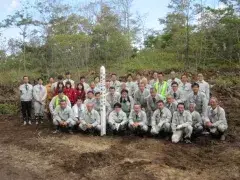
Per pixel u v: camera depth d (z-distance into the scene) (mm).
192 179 7566
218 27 24750
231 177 7684
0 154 9469
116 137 10508
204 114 10195
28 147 9891
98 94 11016
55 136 10750
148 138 10328
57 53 26141
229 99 14297
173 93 10945
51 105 11328
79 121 10891
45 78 21328
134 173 7855
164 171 7906
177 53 27859
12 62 26422
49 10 27109
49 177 7980
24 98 12344
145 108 11094
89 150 9336
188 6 26016
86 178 7828
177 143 9867
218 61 24922
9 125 12586
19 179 7953
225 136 10352
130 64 27656
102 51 29797
